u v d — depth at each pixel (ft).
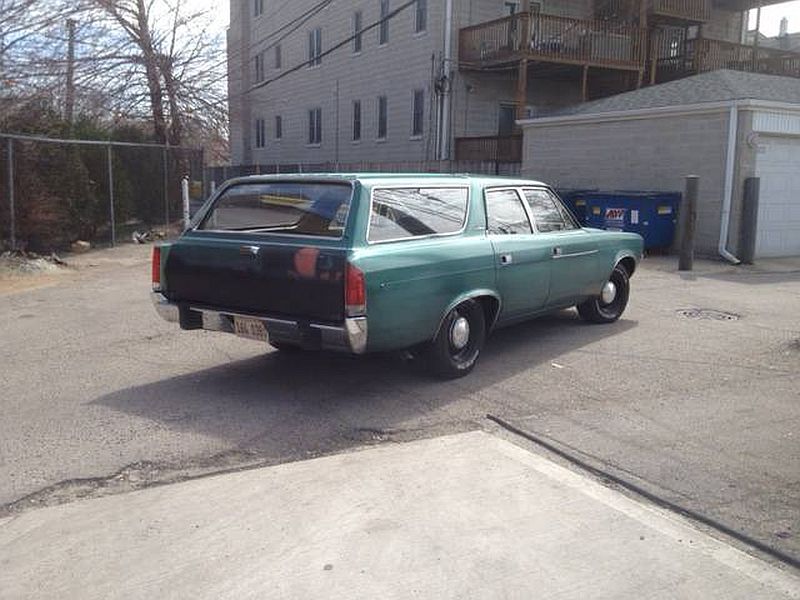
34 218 44.96
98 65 76.33
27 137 42.98
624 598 10.28
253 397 19.04
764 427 17.01
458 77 80.59
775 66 84.53
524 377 20.93
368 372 21.27
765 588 10.57
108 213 56.49
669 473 14.39
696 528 12.30
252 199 20.02
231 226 20.34
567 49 74.59
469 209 20.94
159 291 20.54
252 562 11.14
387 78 90.07
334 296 17.15
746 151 47.44
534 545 11.59
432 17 80.94
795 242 51.78
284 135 116.47
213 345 24.57
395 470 14.37
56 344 24.91
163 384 20.20
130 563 11.15
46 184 47.62
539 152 63.41
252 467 14.74
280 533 11.96
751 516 12.67
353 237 17.47
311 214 18.63
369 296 17.13
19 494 13.52
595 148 57.98
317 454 15.43
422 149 84.74
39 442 15.94
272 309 18.35
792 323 28.71
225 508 12.85
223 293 19.21
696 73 81.30
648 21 82.43
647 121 53.47
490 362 22.48
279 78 104.58
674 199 50.34
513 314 22.56
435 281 18.88
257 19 120.78
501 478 13.99
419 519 12.39
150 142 80.43
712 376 21.17
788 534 12.07
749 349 24.36
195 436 16.31
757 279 41.24
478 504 12.92
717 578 10.80
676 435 16.46
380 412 17.94
